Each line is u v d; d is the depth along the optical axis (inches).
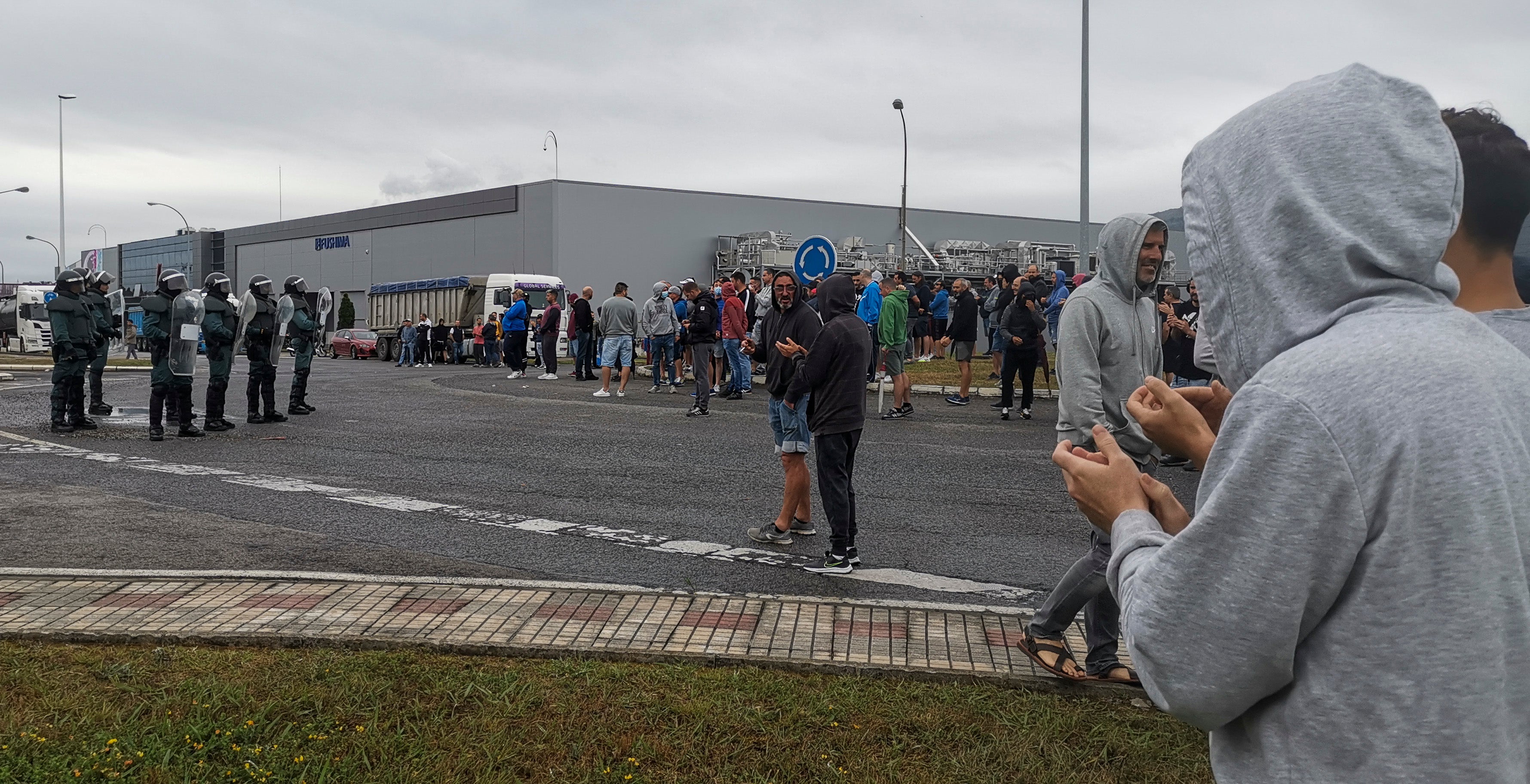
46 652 162.9
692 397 684.7
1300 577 46.0
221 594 194.9
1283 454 46.6
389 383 839.1
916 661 165.2
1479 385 45.9
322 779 123.4
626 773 127.6
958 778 129.0
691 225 2085.4
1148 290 168.9
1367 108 50.1
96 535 262.8
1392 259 48.2
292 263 2866.6
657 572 233.5
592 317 856.9
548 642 169.8
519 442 458.3
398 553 248.4
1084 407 162.1
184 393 473.7
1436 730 44.3
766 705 147.8
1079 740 140.4
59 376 498.3
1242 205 52.6
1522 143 57.1
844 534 234.8
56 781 121.8
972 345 609.9
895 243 2277.3
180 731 133.9
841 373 231.3
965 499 327.9
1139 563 54.1
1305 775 47.5
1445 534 44.2
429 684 151.5
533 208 2044.8
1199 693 49.1
